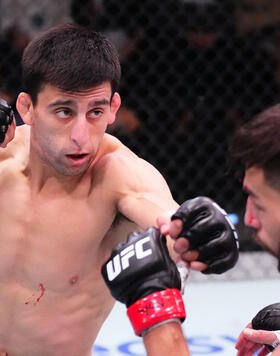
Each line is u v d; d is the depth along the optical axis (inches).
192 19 356.8
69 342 132.7
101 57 112.5
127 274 87.4
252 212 83.4
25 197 127.7
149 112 336.5
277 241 80.7
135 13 352.5
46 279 127.0
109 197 121.0
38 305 129.0
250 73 362.0
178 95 351.3
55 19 346.3
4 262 128.1
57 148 112.6
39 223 126.0
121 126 334.3
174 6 353.1
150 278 87.2
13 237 127.3
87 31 116.6
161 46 348.5
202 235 85.2
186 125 346.6
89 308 131.8
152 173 122.6
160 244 89.4
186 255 87.2
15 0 341.1
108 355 204.7
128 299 88.7
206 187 354.9
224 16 365.4
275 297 286.8
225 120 344.5
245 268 326.0
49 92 110.6
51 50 112.1
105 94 111.7
